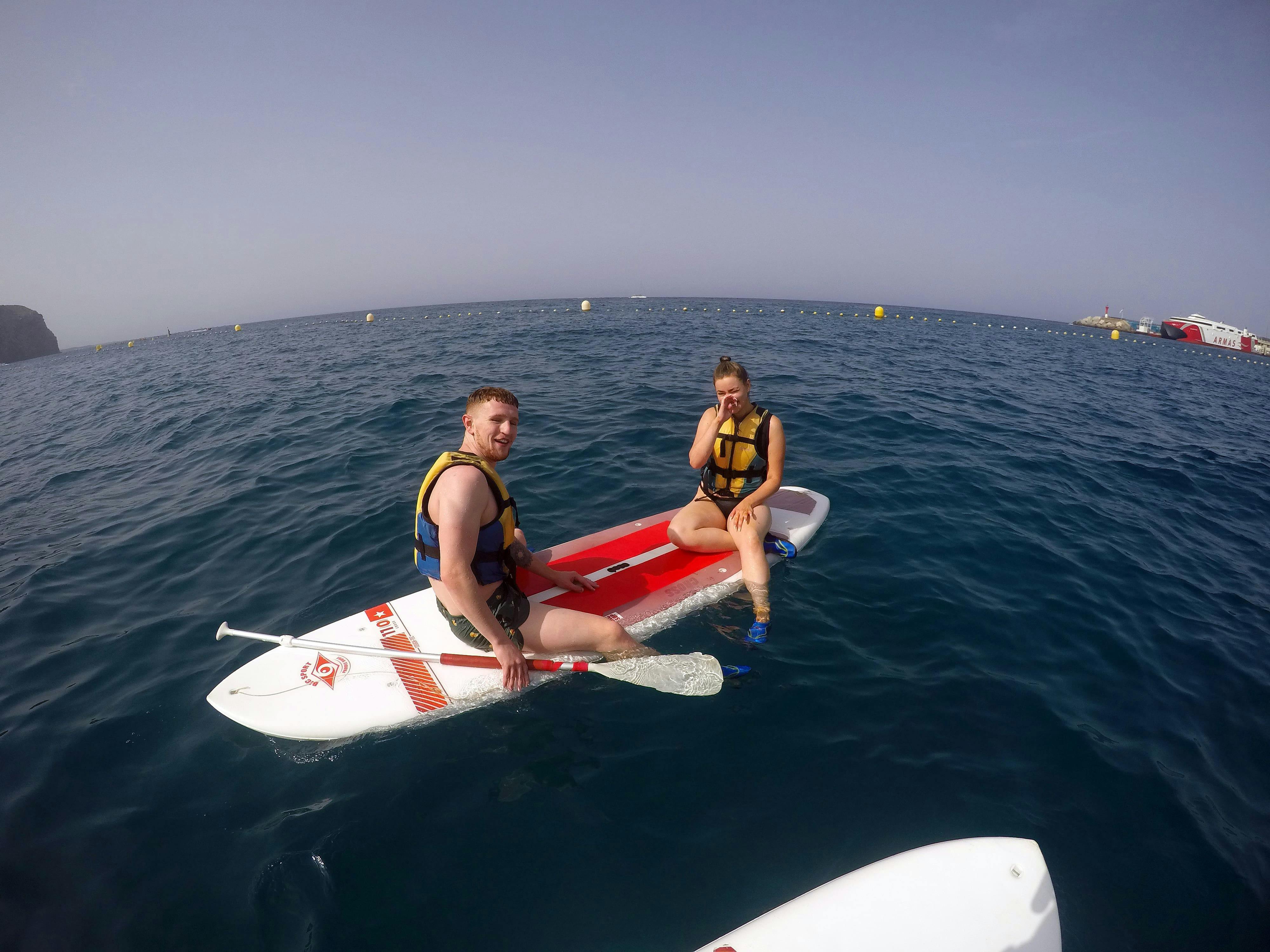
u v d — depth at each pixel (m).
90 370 21.11
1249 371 21.98
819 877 1.90
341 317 73.00
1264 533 4.93
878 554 4.01
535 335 20.12
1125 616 3.45
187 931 1.77
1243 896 1.89
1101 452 6.91
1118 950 1.72
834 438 6.77
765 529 3.71
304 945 1.73
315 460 6.20
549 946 1.71
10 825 2.14
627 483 5.30
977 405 9.18
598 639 2.83
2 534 4.94
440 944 1.72
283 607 3.52
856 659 2.96
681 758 2.37
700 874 1.91
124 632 3.37
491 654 2.76
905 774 2.30
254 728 2.54
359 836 2.06
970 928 1.66
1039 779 2.29
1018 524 4.60
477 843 2.03
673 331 21.53
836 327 27.94
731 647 3.04
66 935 1.77
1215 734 2.60
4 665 3.11
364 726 2.54
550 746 2.44
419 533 2.61
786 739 2.46
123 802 2.24
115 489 5.97
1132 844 2.05
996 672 2.90
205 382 12.77
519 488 5.17
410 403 8.61
